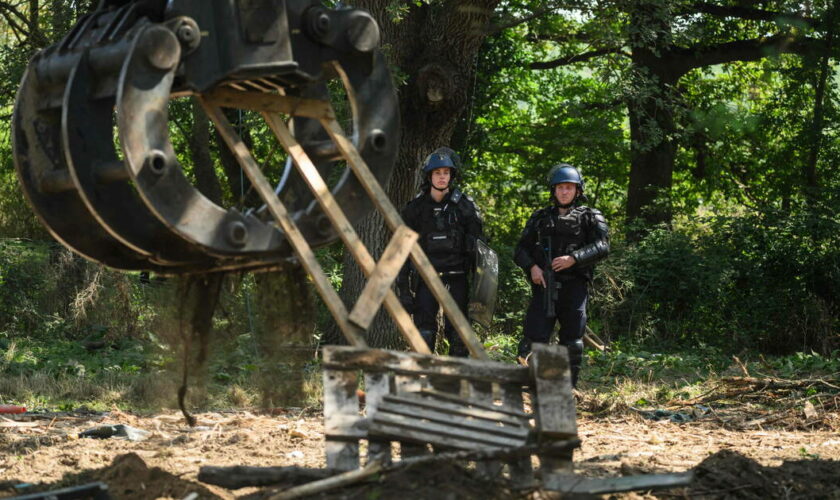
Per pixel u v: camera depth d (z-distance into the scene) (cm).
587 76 2198
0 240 1322
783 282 1587
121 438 566
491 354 1171
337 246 1459
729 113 2034
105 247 427
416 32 1117
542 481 359
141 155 369
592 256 759
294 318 461
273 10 407
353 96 448
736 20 2028
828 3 1859
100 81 390
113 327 1201
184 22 385
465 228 774
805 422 671
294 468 383
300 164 426
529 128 2152
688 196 2367
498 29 1119
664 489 399
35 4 1411
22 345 1142
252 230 407
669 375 1052
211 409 723
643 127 1520
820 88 1969
